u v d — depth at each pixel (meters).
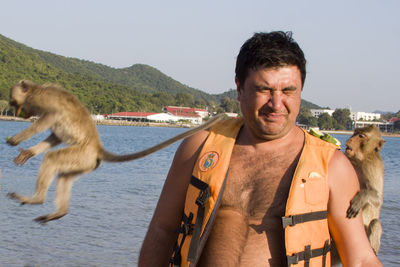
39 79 127.50
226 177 3.06
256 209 3.00
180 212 3.37
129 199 17.36
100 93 147.00
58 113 4.70
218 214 3.09
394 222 14.33
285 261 2.89
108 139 73.06
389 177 29.19
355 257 3.04
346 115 181.88
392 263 10.21
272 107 2.96
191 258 2.97
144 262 3.40
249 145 3.16
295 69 2.98
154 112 168.38
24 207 14.85
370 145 6.36
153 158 38.84
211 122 3.29
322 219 2.95
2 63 125.75
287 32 3.06
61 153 4.45
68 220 13.59
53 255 10.50
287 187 2.99
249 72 3.01
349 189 3.05
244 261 2.95
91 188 19.73
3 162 30.38
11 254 10.45
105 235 12.20
